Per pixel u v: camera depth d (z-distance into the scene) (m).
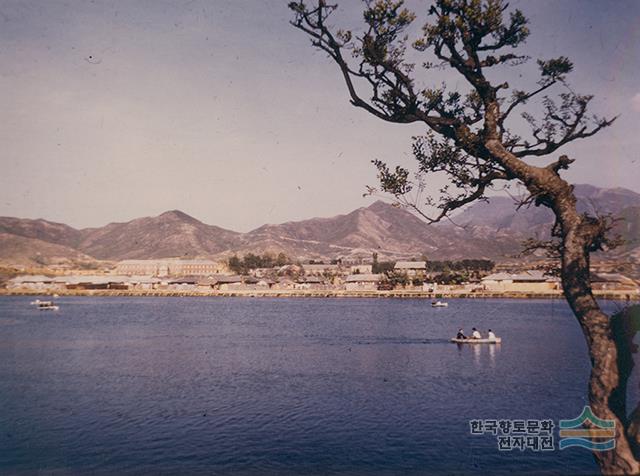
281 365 55.69
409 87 14.18
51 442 29.03
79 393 42.03
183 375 50.00
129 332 90.75
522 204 13.46
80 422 33.22
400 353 64.44
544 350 66.56
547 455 26.83
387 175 14.33
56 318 120.75
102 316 126.69
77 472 24.45
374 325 102.00
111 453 27.19
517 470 24.62
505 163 13.49
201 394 41.56
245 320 115.56
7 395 41.00
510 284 176.25
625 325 12.20
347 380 47.09
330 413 35.56
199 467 25.33
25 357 61.81
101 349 69.31
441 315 126.81
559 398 39.72
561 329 94.00
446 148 14.93
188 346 72.38
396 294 199.00
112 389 43.59
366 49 14.02
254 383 45.97
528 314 129.50
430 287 197.88
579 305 12.52
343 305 171.25
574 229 12.60
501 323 106.00
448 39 13.89
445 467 25.27
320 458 26.62
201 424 33.03
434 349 68.31
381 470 25.03
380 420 33.84
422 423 33.16
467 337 76.00
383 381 46.62
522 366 54.25
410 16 13.87
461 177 14.44
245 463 26.19
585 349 67.19
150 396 40.91
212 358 60.84
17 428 31.91
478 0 13.45
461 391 42.34
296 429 31.98
